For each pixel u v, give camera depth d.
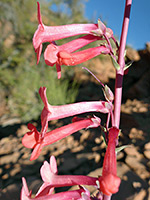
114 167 0.05
